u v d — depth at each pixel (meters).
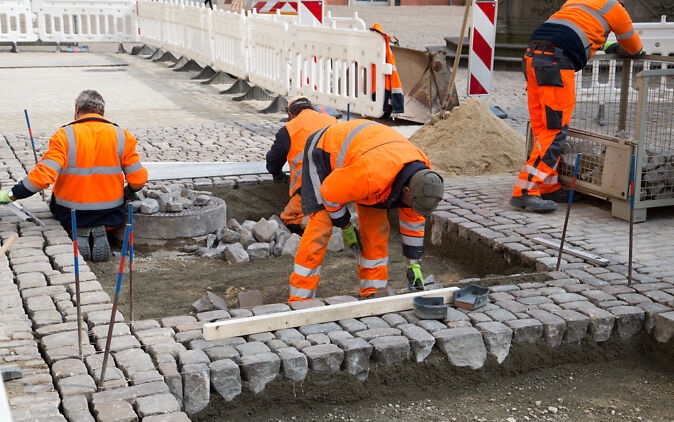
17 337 4.09
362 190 4.53
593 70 10.64
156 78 16.23
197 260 6.36
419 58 10.91
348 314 4.46
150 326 4.32
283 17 12.69
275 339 4.19
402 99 9.90
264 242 6.54
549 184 7.02
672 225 6.41
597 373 4.48
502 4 17.59
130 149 6.29
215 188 7.76
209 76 16.22
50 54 20.31
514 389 4.32
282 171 8.14
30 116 11.34
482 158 8.22
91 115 6.17
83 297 4.65
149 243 6.46
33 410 3.39
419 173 4.46
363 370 4.12
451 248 6.46
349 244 5.16
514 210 6.79
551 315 4.55
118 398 3.54
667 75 6.17
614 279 5.15
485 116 8.55
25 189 5.94
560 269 5.35
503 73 16.91
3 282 4.85
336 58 10.83
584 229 6.27
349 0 33.12
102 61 18.97
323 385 4.05
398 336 4.26
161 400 3.54
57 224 6.11
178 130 10.52
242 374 3.90
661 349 4.58
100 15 20.97
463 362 4.29
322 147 4.84
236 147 9.54
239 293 5.11
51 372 3.77
